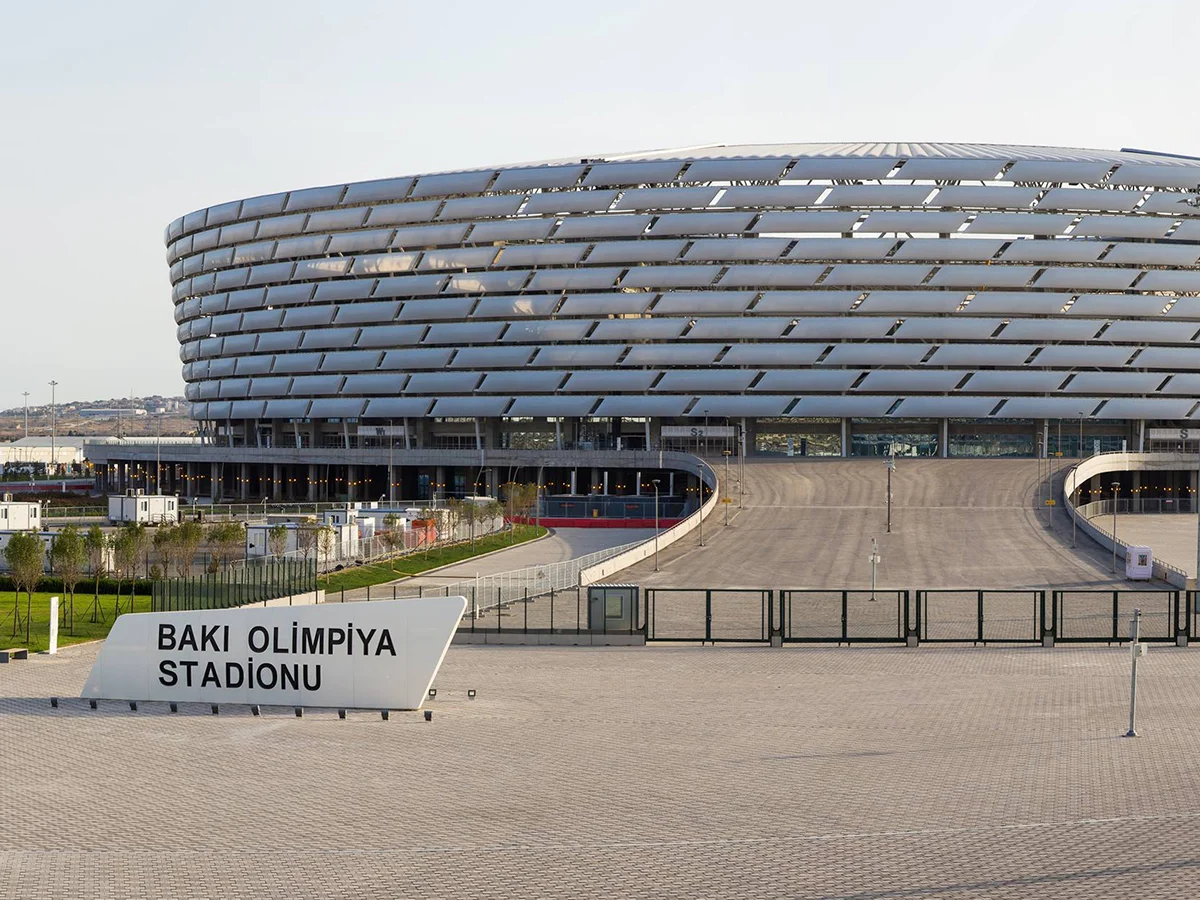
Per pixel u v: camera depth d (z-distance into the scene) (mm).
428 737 27859
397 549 67000
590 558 59406
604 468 115125
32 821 21438
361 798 22859
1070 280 120312
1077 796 22906
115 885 18250
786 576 59781
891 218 119062
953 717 30141
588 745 27094
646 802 22562
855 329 121062
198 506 99000
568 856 19516
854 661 38406
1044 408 119625
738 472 97938
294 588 49562
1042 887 18031
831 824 21156
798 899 17641
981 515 79312
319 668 30984
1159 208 119812
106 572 56156
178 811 22047
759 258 121125
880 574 60281
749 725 29234
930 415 119938
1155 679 35219
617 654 39969
